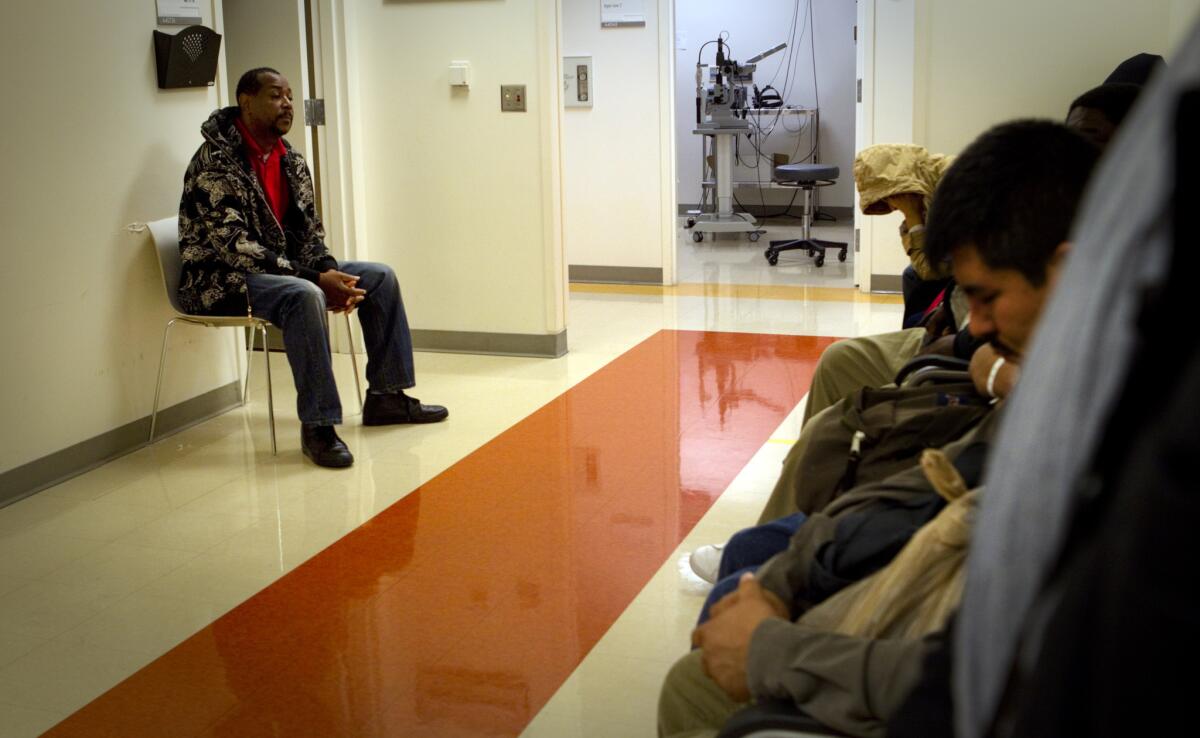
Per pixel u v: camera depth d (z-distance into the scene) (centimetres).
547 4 527
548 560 316
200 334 455
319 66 550
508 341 564
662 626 276
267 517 352
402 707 241
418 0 543
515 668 257
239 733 233
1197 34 54
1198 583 49
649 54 723
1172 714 51
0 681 255
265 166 432
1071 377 59
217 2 457
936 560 120
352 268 441
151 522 349
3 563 319
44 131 375
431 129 554
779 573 148
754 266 831
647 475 386
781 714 121
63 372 387
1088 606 56
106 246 405
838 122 1068
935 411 173
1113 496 58
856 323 620
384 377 446
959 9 579
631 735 229
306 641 272
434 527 342
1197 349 52
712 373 522
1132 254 55
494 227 555
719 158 953
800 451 229
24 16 366
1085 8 566
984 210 109
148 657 265
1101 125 240
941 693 83
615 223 755
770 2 1060
